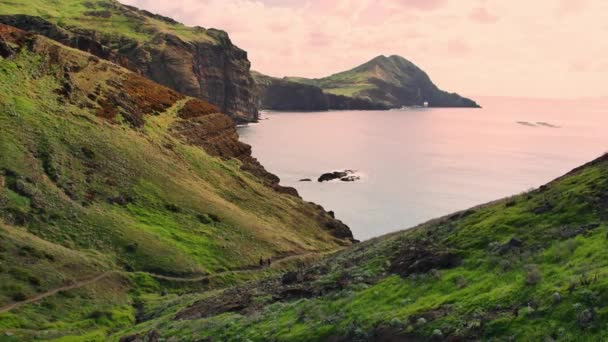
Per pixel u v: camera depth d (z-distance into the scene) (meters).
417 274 30.11
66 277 59.19
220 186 107.19
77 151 87.38
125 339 39.88
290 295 36.59
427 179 172.25
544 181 170.12
